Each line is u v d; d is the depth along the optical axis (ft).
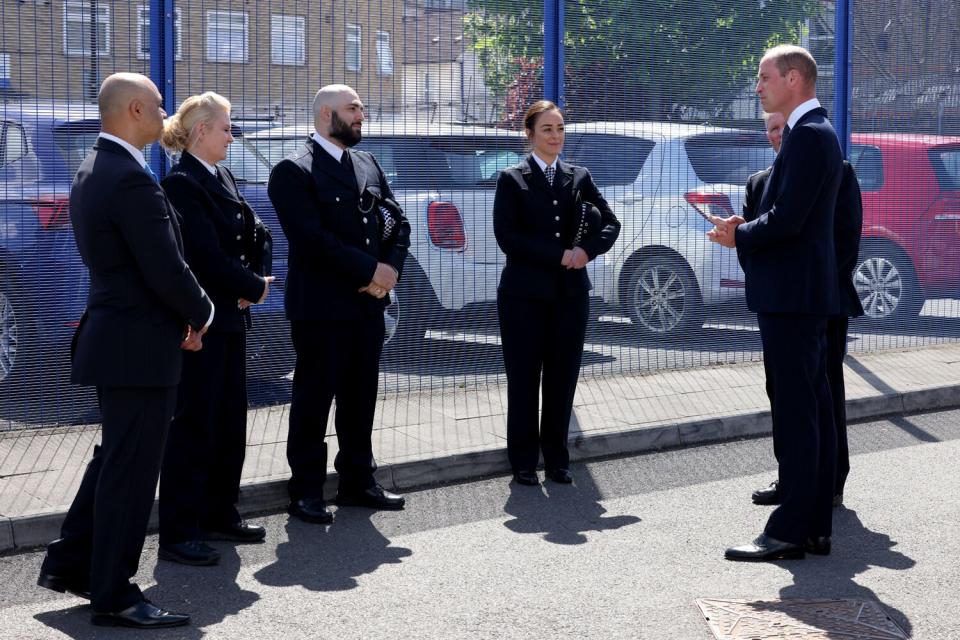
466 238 23.62
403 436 20.42
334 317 16.76
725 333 26.71
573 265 18.42
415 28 22.62
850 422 23.39
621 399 23.45
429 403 22.93
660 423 21.54
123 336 12.46
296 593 13.80
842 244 16.98
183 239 14.88
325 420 17.11
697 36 25.39
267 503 17.48
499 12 23.35
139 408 12.64
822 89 27.53
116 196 12.20
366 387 17.46
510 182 18.79
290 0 21.50
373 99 22.33
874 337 29.07
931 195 29.35
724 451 21.13
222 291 15.23
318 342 16.90
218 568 14.79
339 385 17.44
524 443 19.10
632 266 25.25
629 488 18.66
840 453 17.20
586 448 20.54
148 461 12.76
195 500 15.15
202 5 20.71
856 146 28.25
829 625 12.58
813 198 14.58
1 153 19.54
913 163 29.07
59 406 20.31
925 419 23.67
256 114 21.38
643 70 24.84
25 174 19.79
